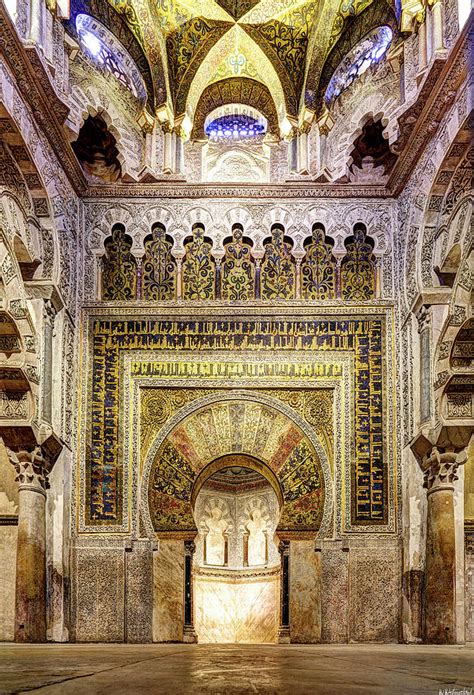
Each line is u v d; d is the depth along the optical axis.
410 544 12.20
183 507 12.71
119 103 13.06
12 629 12.28
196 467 12.85
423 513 12.19
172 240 13.38
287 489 12.79
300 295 13.25
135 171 13.23
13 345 11.07
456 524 11.57
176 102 13.44
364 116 12.88
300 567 12.50
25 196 11.16
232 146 13.93
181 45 13.33
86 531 12.55
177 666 4.39
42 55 10.37
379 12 12.57
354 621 12.32
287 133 13.52
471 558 12.87
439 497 11.58
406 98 11.70
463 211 10.59
